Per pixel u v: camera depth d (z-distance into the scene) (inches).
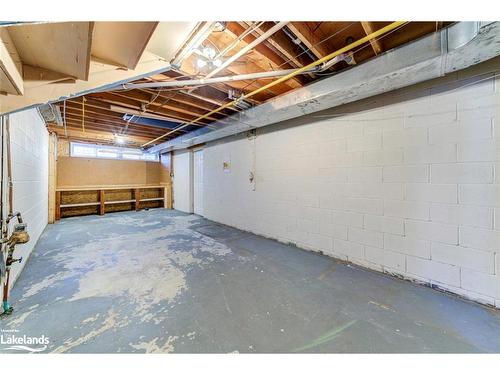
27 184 111.6
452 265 77.0
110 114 155.7
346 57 77.5
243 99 120.0
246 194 169.2
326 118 114.7
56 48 42.1
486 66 69.4
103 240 144.5
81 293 78.2
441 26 64.8
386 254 93.8
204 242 141.1
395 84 81.2
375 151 96.3
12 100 49.1
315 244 121.7
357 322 62.7
